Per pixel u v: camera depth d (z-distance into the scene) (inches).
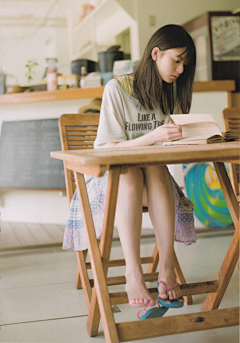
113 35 246.5
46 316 62.8
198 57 183.6
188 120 57.5
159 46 58.7
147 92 61.9
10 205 151.9
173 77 60.5
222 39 151.6
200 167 122.2
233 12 152.0
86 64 146.6
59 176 141.9
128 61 140.3
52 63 152.7
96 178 57.1
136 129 64.4
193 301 67.2
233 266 54.1
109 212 43.3
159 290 48.2
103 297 44.1
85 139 76.5
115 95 62.9
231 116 91.9
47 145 144.6
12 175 147.1
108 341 41.3
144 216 132.4
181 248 103.3
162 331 42.0
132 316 62.1
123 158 35.2
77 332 56.6
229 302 65.1
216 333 55.6
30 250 109.0
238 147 40.9
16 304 68.5
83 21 230.5
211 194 122.3
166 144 53.7
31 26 236.1
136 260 47.7
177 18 225.0
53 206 147.2
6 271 89.5
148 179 51.4
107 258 46.0
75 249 60.6
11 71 221.1
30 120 147.5
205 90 132.7
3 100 143.9
